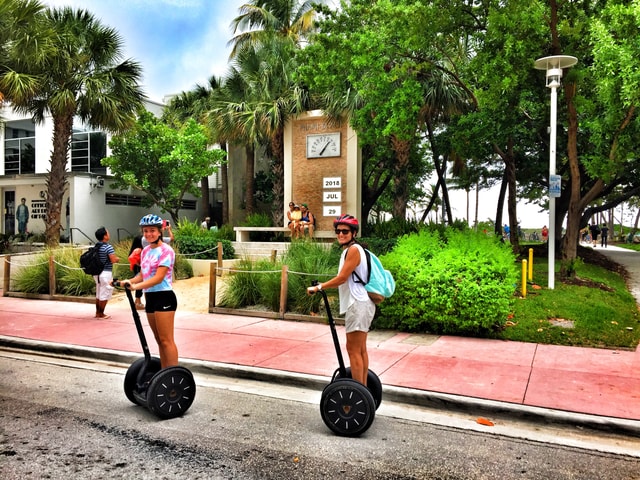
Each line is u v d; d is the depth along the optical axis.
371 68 13.65
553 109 10.89
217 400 5.54
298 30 23.95
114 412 5.07
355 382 4.44
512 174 18.27
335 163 18.64
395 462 3.97
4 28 14.44
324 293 4.65
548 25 11.99
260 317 10.02
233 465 3.87
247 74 20.97
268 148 24.02
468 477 3.73
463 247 9.06
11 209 28.39
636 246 33.97
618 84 9.80
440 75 16.77
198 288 13.10
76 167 28.62
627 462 4.07
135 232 28.56
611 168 11.09
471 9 12.36
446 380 5.93
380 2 12.93
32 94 15.99
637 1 9.27
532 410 4.98
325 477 3.69
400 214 18.81
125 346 7.68
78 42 16.84
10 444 4.24
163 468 3.81
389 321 8.75
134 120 18.08
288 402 5.50
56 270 12.96
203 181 28.83
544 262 16.47
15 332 8.69
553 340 7.89
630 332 8.34
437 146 20.30
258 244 18.12
